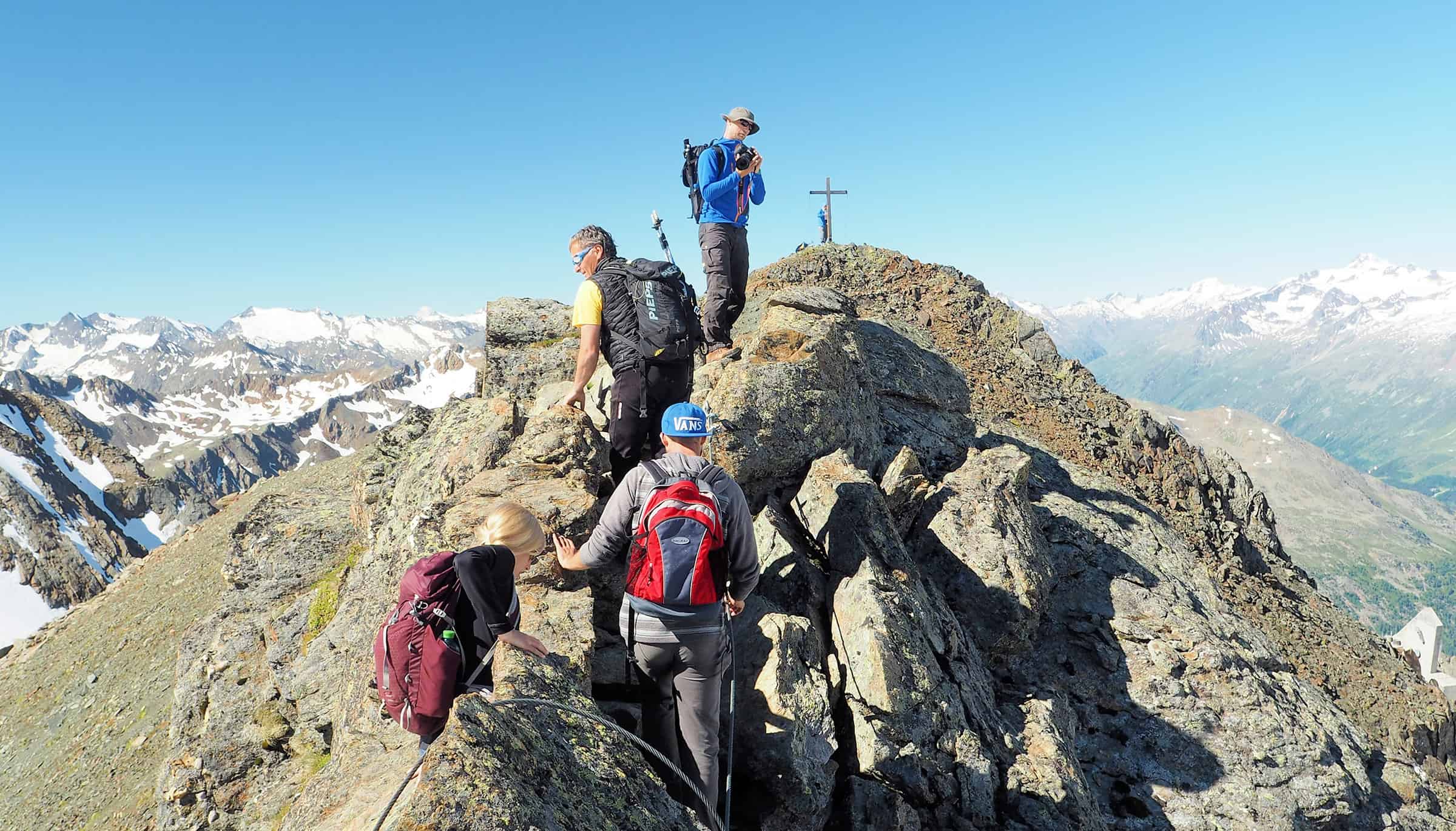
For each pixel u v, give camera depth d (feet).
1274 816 32.58
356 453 65.98
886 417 47.14
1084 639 38.91
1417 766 47.91
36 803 66.39
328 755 32.76
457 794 11.27
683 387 25.48
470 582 15.74
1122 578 42.16
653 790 15.51
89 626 104.42
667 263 25.67
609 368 36.78
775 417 33.12
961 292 96.58
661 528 17.63
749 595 27.22
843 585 28.25
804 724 23.22
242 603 40.93
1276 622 62.08
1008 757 28.22
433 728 15.87
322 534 42.70
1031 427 76.23
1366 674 58.54
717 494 18.31
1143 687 36.60
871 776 24.58
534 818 11.84
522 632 19.31
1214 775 33.99
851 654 26.30
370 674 24.44
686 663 18.02
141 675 79.25
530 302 44.55
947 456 46.78
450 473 27.68
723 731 22.77
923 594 30.27
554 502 24.16
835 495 30.78
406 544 30.32
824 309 45.11
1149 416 86.84
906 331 56.70
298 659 35.24
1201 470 83.97
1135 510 52.75
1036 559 37.06
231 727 35.27
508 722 13.66
